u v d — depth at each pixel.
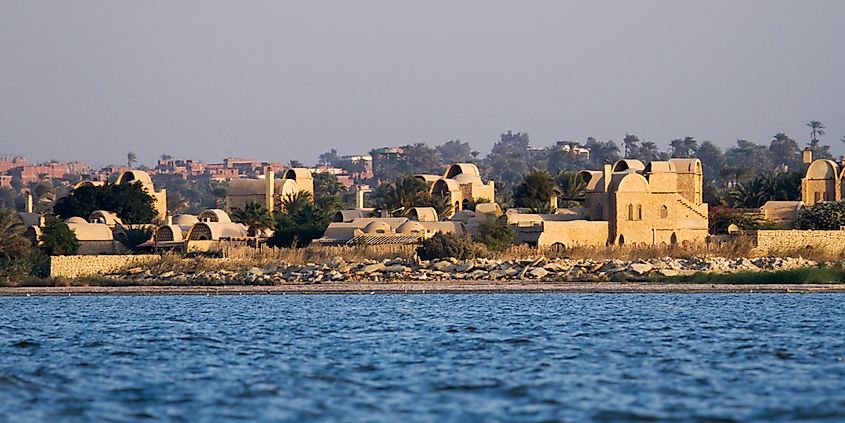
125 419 161.75
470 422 157.75
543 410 165.75
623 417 160.38
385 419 160.12
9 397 178.38
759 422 156.75
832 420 157.62
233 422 159.00
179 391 184.12
